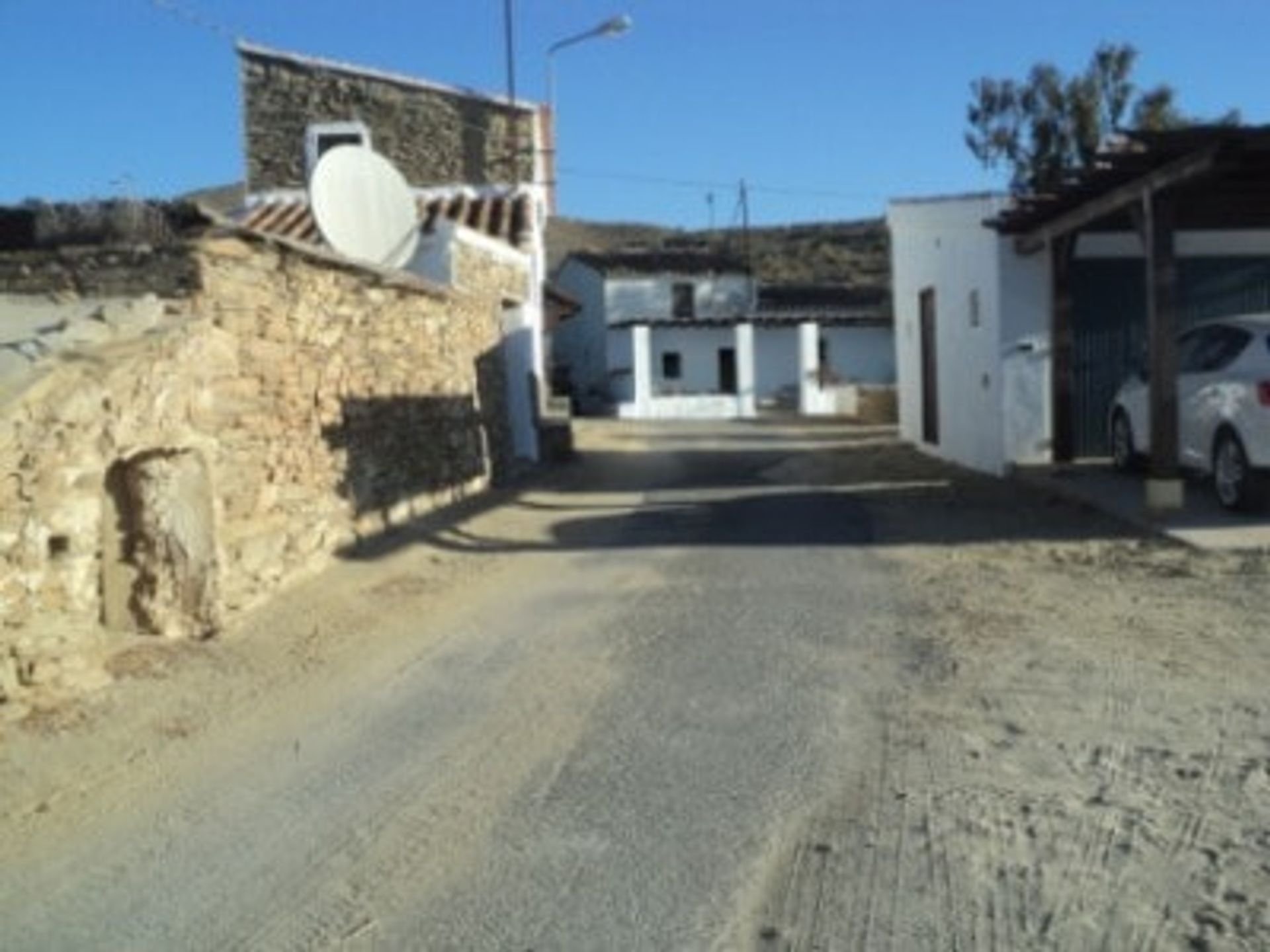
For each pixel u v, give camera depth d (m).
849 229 87.81
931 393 23.19
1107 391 17.80
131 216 9.30
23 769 6.27
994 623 9.10
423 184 27.94
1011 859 5.22
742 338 49.38
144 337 8.29
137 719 7.06
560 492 18.39
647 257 61.38
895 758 6.43
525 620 9.66
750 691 7.64
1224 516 12.69
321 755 6.67
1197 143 11.70
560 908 4.91
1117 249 17.62
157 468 8.34
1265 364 12.52
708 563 11.92
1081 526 13.13
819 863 5.24
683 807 5.87
